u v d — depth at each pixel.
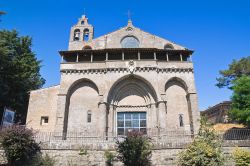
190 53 38.38
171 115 35.47
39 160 23.36
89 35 43.06
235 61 42.06
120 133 35.91
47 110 36.47
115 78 36.09
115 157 24.38
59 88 36.56
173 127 34.78
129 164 22.78
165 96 35.69
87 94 36.69
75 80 36.38
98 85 36.09
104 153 24.91
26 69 43.59
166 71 36.88
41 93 37.34
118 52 38.44
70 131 34.62
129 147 23.30
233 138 27.05
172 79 37.00
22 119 42.03
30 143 23.61
